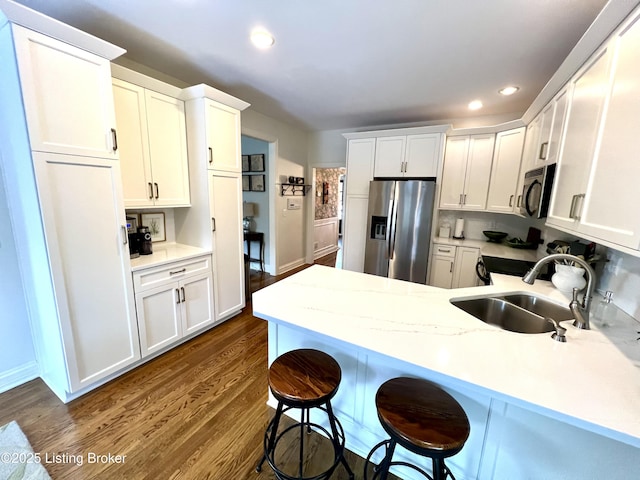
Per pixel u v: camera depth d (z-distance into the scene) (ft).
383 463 3.76
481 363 3.22
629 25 3.34
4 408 5.76
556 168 5.75
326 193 20.48
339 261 18.69
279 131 14.19
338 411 5.30
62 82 5.14
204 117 8.06
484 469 3.99
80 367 5.95
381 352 3.43
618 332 3.98
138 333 7.01
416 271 11.45
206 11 5.33
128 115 6.97
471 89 8.95
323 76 8.27
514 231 11.84
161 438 5.19
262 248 15.72
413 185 11.02
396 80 8.43
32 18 4.59
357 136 12.76
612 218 3.43
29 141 4.83
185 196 8.64
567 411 2.52
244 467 4.72
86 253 5.80
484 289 5.81
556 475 3.51
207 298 8.86
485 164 10.95
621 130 3.37
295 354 4.75
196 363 7.48
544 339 3.77
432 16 5.34
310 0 4.97
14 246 6.13
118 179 6.17
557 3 4.86
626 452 3.11
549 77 7.84
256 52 6.91
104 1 5.04
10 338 6.28
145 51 6.93
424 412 3.52
